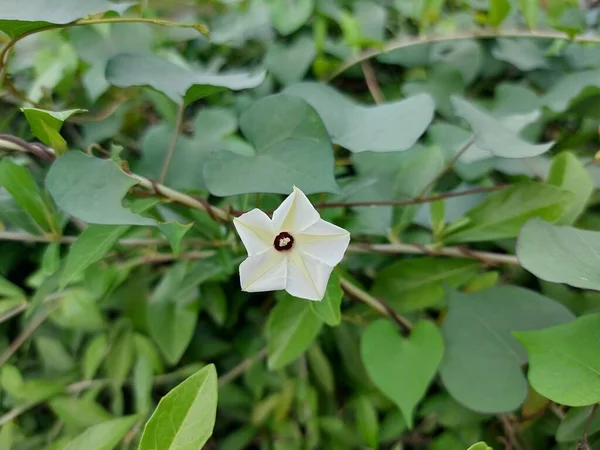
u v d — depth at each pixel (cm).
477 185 14
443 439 12
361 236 14
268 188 9
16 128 16
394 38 18
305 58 17
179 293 12
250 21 18
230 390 13
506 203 11
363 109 12
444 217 13
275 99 10
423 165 13
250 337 14
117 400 12
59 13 9
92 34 16
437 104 16
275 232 9
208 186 9
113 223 8
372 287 13
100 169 9
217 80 11
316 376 13
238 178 9
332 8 18
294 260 9
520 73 17
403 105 11
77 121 16
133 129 17
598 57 16
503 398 10
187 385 7
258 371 13
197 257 13
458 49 17
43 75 15
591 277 9
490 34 16
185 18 19
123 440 12
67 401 12
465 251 12
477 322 11
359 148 10
